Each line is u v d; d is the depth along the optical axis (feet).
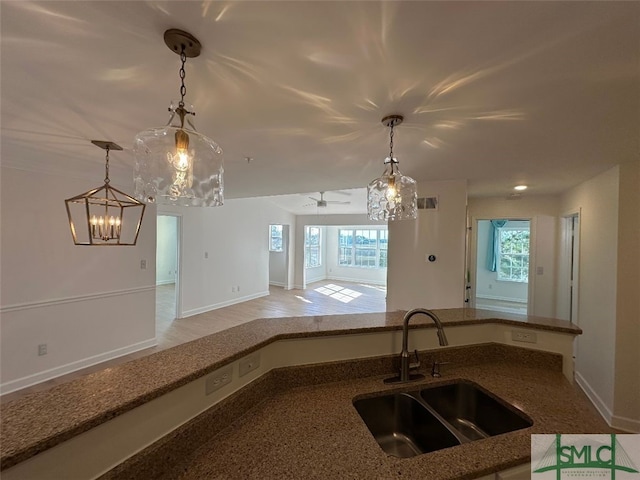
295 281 28.86
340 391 4.38
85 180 11.00
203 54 3.51
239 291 22.33
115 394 2.69
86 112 5.16
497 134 5.95
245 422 3.59
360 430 3.44
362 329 4.90
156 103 4.81
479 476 2.80
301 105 4.77
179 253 17.74
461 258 10.76
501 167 8.71
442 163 8.28
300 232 28.63
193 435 3.10
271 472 2.80
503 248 23.89
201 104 4.78
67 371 10.64
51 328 10.25
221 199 4.92
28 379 9.69
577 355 11.15
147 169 4.44
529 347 5.40
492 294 23.97
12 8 2.81
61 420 2.29
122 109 5.04
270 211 25.40
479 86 4.13
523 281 22.97
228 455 3.04
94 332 11.45
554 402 4.11
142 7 2.81
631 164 8.00
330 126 5.61
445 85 4.12
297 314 19.43
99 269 11.60
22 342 9.58
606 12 2.75
